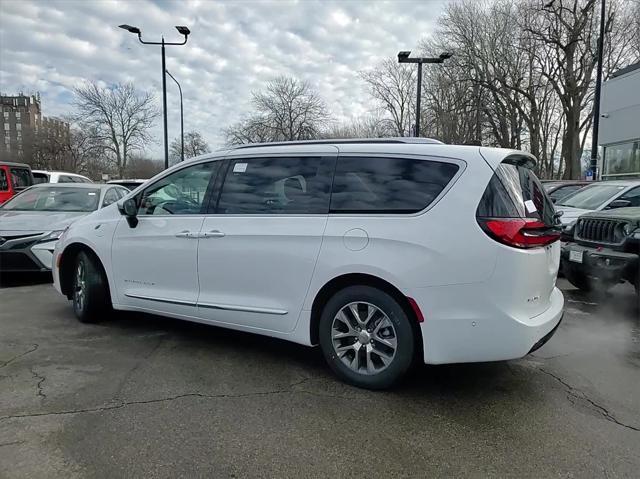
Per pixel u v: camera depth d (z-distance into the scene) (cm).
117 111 4781
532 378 388
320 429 304
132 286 479
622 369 409
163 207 463
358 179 370
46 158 5916
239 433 298
